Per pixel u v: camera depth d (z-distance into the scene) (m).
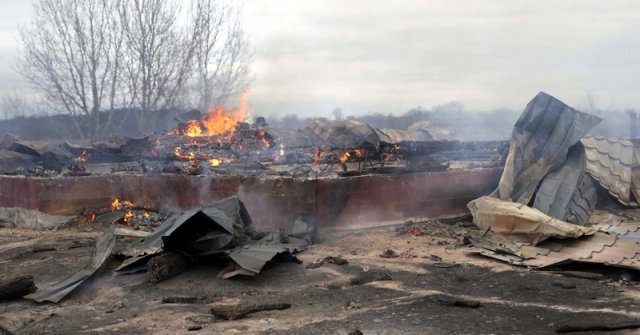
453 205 15.01
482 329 6.68
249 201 13.32
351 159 16.50
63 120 37.00
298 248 11.41
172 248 9.66
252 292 8.59
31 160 20.47
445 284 9.02
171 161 18.41
